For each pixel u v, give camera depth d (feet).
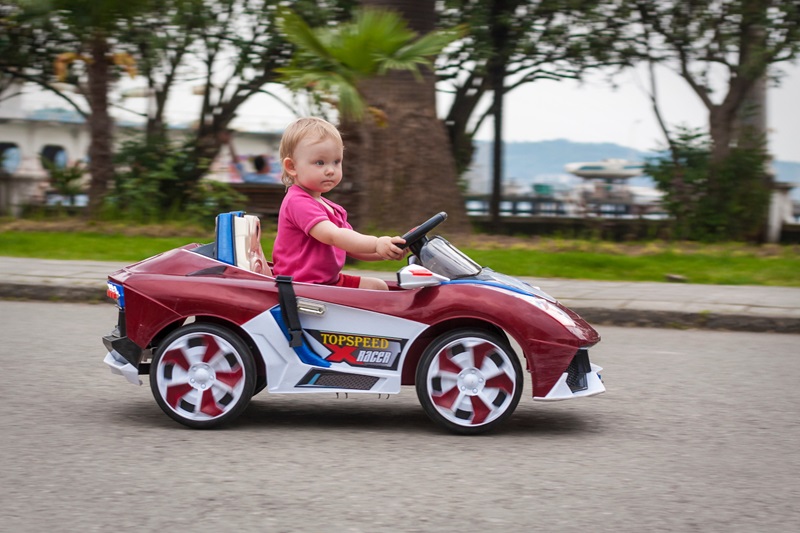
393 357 15.51
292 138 16.06
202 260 15.94
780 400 18.98
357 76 41.83
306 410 17.42
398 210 45.55
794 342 26.66
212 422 15.56
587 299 30.94
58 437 15.06
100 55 53.62
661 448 15.11
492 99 66.33
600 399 18.88
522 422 16.72
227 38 60.90
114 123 58.49
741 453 14.87
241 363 15.47
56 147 90.48
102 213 54.13
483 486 12.87
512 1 59.77
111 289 16.12
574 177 66.80
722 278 37.24
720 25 60.18
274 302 15.40
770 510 12.07
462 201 47.96
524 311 15.40
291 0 59.06
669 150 63.05
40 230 50.31
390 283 17.15
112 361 16.19
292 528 11.12
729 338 27.30
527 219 65.77
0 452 14.17
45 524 11.15
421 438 15.43
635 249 48.29
